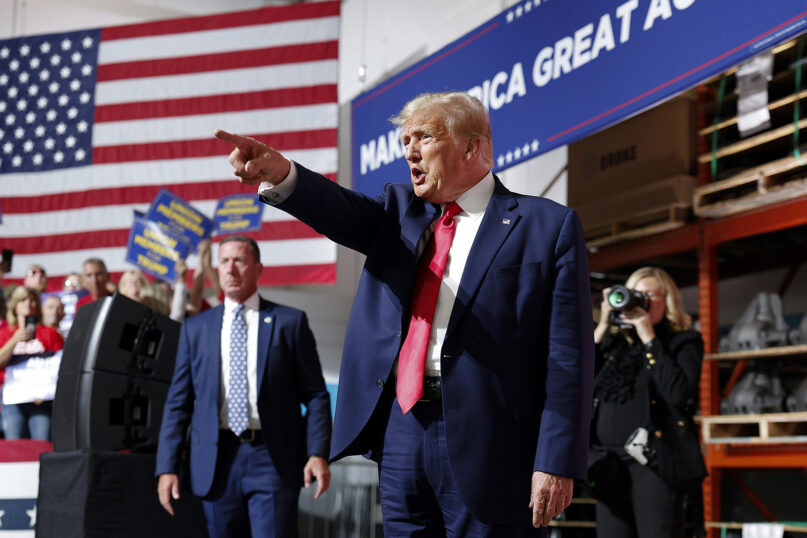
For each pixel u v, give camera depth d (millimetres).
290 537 3221
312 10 7852
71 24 9242
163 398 3922
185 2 9523
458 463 1614
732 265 5879
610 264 5445
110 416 3680
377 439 1741
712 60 3408
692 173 4941
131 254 5551
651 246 5160
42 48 8328
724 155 4684
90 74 8172
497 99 4762
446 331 1667
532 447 1678
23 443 4086
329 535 5309
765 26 3180
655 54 3701
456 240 1758
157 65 8055
